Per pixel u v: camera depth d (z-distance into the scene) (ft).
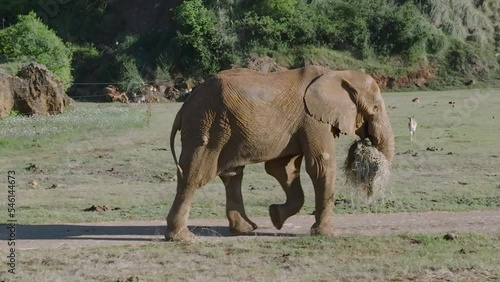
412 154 79.00
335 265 35.19
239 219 42.68
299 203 43.19
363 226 44.42
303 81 41.45
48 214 48.78
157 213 49.44
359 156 42.68
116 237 41.70
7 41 154.51
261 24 197.98
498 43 201.98
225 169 40.96
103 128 102.89
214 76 41.19
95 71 198.39
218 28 196.65
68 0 224.12
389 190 57.16
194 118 40.57
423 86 190.19
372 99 42.65
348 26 200.34
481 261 35.78
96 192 58.59
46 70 116.67
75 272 34.06
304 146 41.19
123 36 213.05
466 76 191.62
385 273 33.86
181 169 40.73
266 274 33.76
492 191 57.57
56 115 115.24
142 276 33.37
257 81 40.91
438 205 51.34
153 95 178.60
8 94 110.32
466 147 84.02
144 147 86.48
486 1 212.43
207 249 38.47
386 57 197.26
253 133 40.37
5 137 90.53
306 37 198.80
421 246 39.01
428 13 205.77
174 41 197.67
